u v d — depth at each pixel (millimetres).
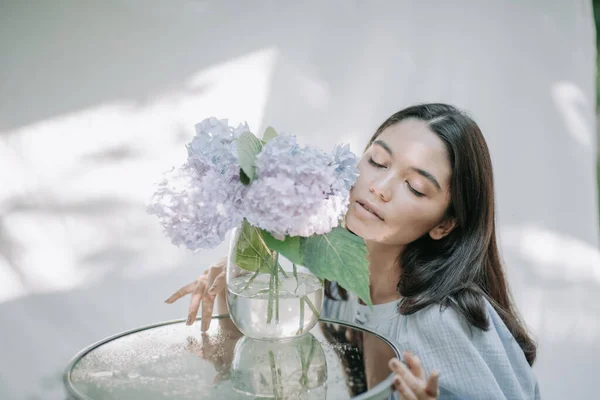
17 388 1876
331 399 818
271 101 1932
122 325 1948
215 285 1104
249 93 1928
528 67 1914
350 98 1926
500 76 1910
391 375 861
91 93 1905
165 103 1921
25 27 1870
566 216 1946
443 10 1904
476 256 1198
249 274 929
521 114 1922
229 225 812
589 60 1949
